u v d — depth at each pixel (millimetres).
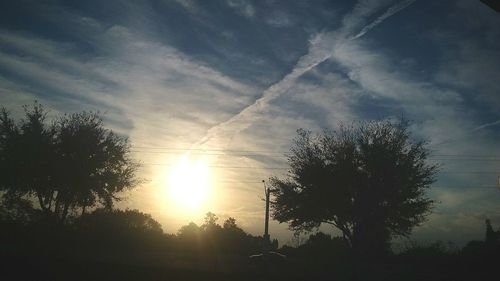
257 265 38656
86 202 45500
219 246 66250
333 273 32938
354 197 43531
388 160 42031
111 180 45438
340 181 43156
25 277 22031
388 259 43469
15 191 43281
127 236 46219
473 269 36312
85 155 44344
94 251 38406
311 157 45281
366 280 30594
